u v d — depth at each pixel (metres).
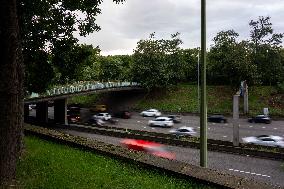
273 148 33.84
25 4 19.64
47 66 26.36
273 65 75.25
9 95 11.90
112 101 86.94
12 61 11.83
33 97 52.62
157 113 70.25
